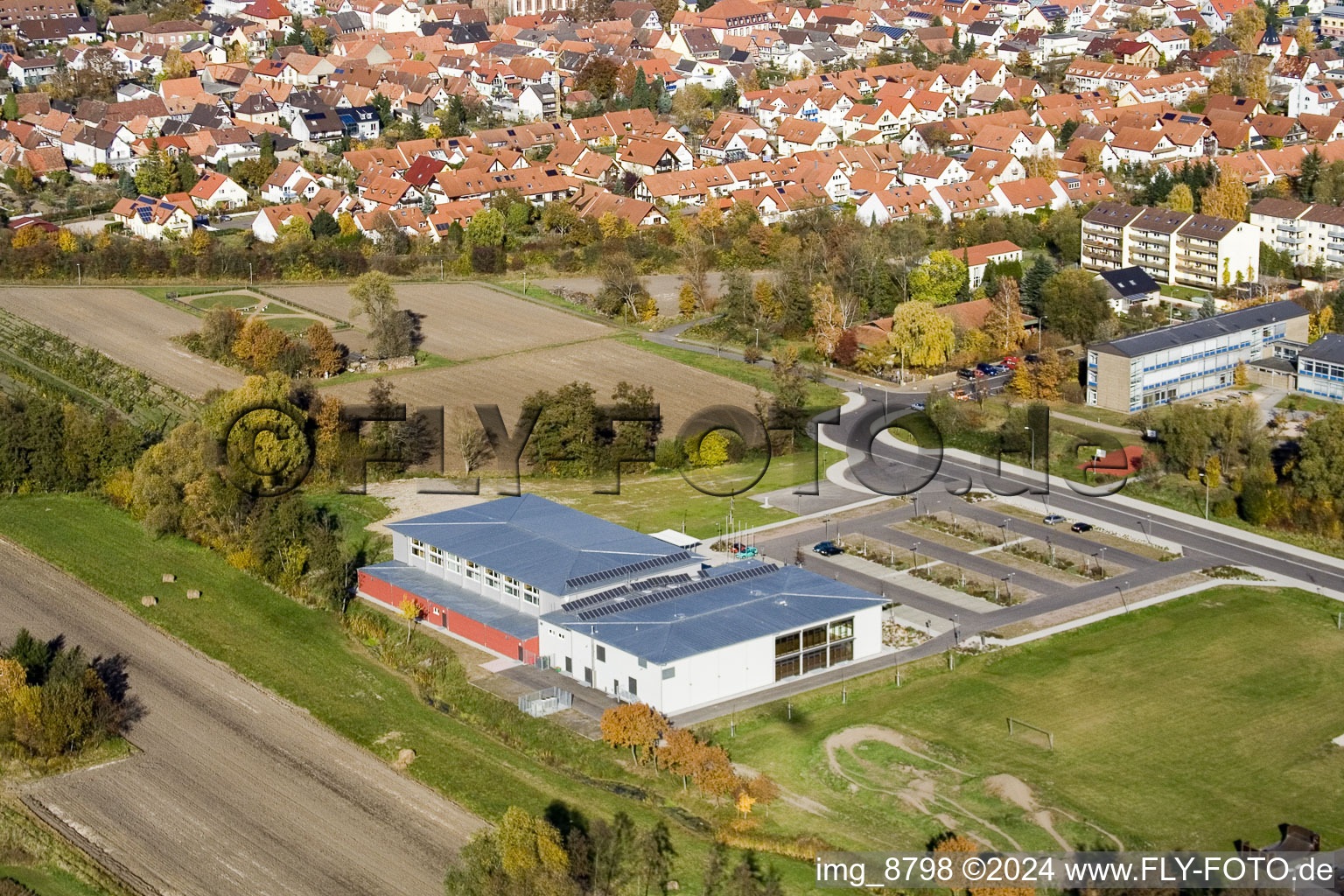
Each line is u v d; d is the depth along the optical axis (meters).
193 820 143.38
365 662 172.88
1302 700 160.75
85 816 144.50
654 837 137.62
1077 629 175.12
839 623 167.50
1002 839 137.12
